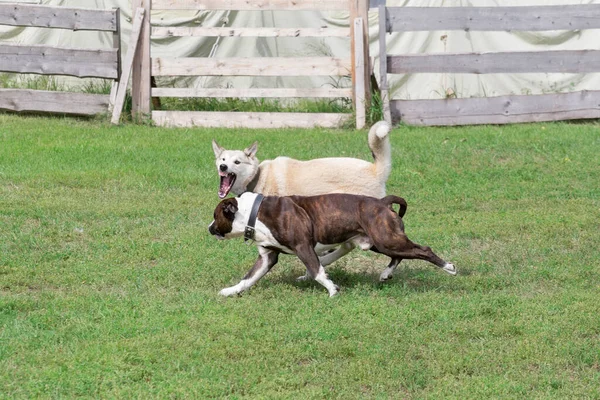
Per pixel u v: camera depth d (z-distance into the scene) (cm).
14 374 588
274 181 877
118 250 898
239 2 1589
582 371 620
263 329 678
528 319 711
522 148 1368
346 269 867
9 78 1820
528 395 581
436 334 677
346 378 597
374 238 761
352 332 675
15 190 1116
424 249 765
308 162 880
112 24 1598
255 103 1720
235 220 761
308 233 758
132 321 688
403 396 579
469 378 603
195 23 1780
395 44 1770
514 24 1595
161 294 768
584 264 874
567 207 1082
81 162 1272
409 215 1054
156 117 1595
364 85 1567
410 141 1416
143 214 1035
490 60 1588
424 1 1773
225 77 1812
